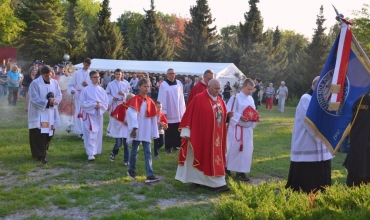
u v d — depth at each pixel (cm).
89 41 4488
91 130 872
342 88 508
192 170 703
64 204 594
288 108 3188
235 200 419
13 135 1114
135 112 711
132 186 702
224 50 4772
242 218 381
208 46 4781
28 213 557
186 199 648
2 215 543
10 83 1900
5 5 3944
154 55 4591
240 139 776
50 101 815
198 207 607
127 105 720
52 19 4509
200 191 688
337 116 529
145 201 621
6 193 625
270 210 383
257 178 823
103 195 639
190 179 705
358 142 430
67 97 1202
